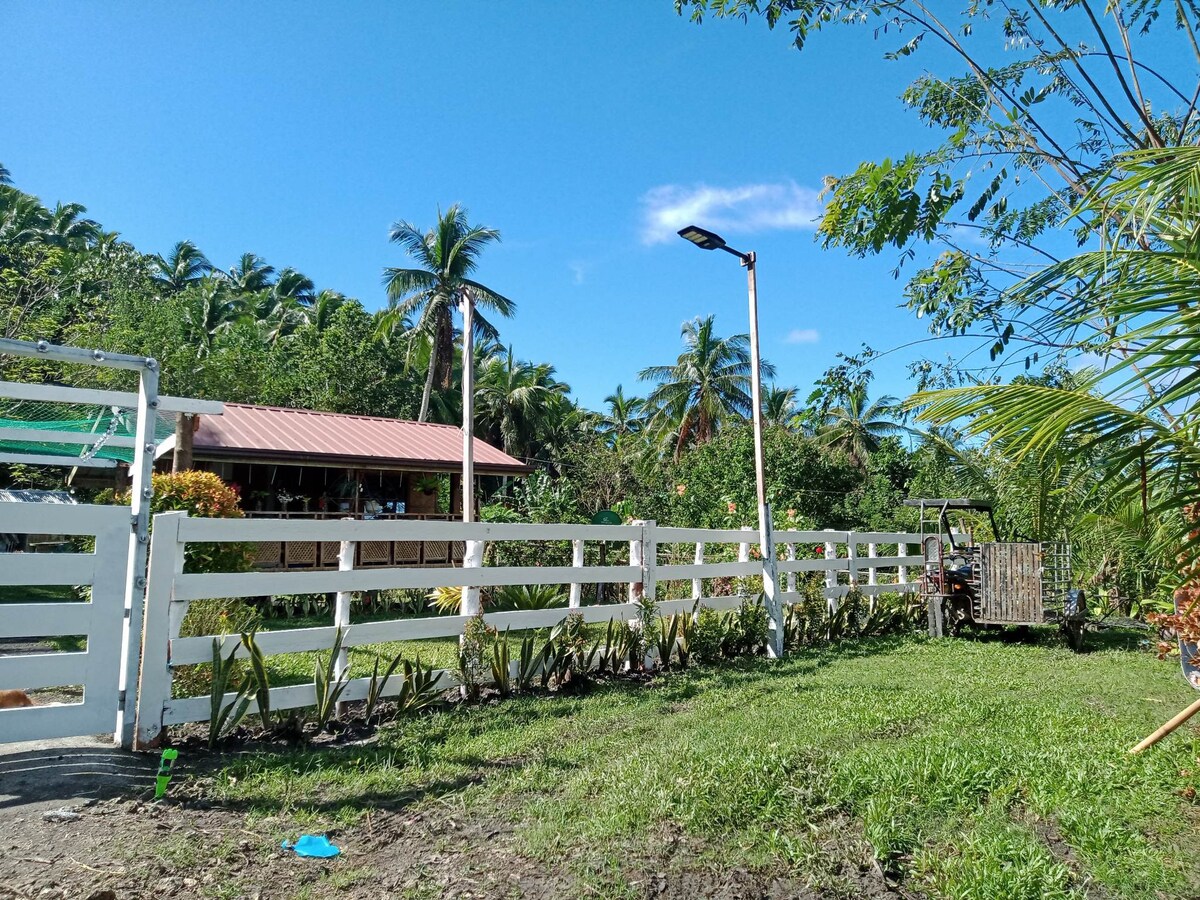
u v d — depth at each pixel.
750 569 11.00
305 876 3.82
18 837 4.01
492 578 7.93
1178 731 6.64
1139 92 7.08
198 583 5.84
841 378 8.49
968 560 14.48
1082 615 12.61
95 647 5.37
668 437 38.72
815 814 4.64
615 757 5.73
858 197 7.64
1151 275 4.24
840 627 12.89
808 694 7.98
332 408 32.75
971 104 7.89
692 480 27.53
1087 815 4.61
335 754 5.59
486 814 4.66
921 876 4.03
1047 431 4.19
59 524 5.30
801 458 27.75
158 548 5.64
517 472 19.77
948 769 5.24
